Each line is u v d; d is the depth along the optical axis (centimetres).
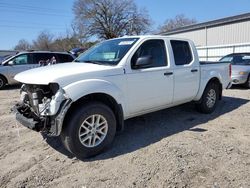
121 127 448
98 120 409
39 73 410
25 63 1290
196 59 582
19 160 403
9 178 353
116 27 5488
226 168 362
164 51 516
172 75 516
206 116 614
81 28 5481
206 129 521
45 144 460
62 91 373
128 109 452
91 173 360
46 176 355
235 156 397
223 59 1207
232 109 681
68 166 380
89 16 5359
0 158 411
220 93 674
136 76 454
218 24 2748
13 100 903
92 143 405
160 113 634
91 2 5319
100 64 451
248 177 340
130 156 404
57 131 368
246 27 2472
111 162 388
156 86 489
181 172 353
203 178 339
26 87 429
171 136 482
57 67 441
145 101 475
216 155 400
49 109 372
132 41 482
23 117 412
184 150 417
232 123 560
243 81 1028
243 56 1141
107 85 411
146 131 513
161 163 377
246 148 426
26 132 525
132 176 348
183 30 3219
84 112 388
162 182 333
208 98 628
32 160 400
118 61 445
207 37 2903
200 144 441
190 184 328
